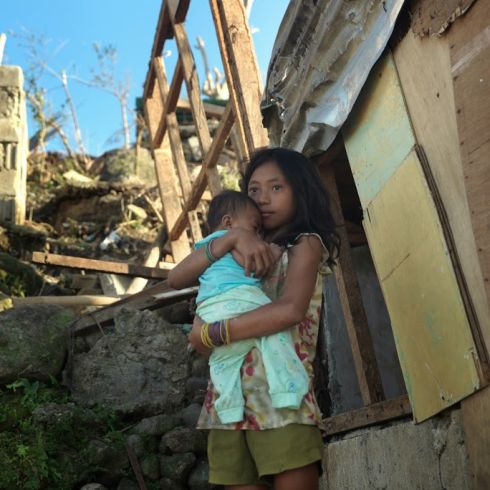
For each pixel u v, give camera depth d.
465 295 2.53
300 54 3.77
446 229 2.65
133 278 7.73
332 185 4.16
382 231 3.22
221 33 5.36
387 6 2.98
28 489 3.97
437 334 2.73
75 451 4.36
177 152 7.38
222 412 2.16
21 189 11.17
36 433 4.33
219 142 6.00
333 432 3.88
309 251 2.32
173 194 8.16
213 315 2.25
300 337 2.30
